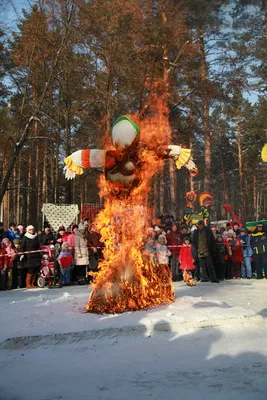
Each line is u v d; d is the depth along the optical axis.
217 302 7.28
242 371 4.35
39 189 33.41
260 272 13.80
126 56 22.14
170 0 23.11
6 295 10.29
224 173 56.81
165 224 16.19
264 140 48.53
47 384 4.14
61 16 20.03
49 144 25.95
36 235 12.31
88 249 12.62
